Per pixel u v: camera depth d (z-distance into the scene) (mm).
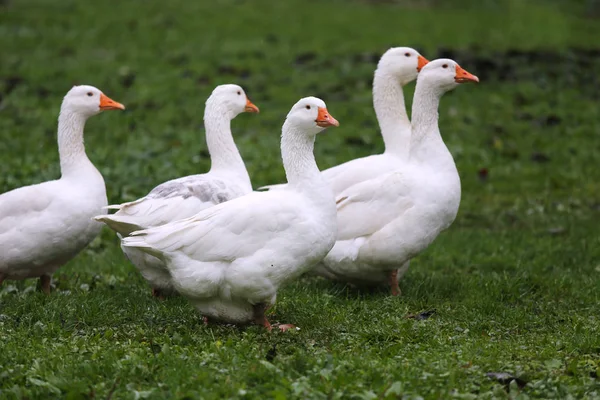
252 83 23703
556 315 10461
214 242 8977
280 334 8969
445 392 7324
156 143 18578
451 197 11055
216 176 11461
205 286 9047
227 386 7387
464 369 7949
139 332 9000
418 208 10875
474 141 19672
